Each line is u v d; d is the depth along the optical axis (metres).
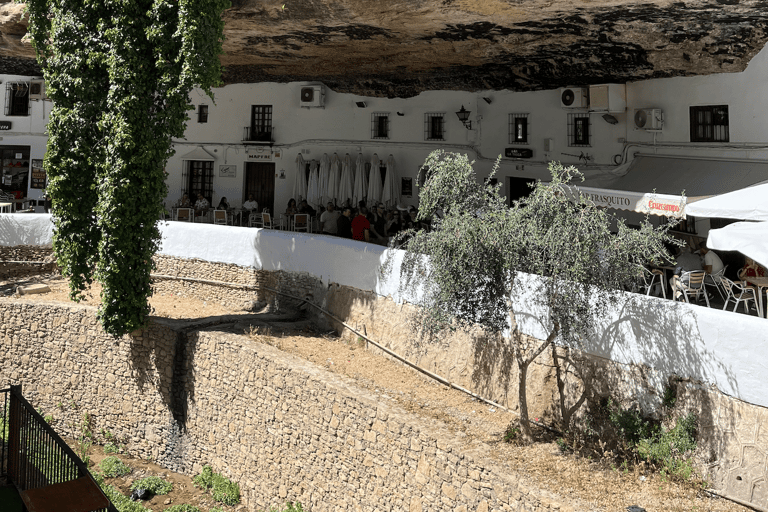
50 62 16.42
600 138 19.58
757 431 9.49
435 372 14.58
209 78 15.91
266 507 15.16
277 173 26.61
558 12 14.13
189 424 16.94
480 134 22.52
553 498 9.82
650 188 16.80
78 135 16.36
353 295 16.92
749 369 9.61
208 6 15.54
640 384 11.07
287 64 22.00
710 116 16.45
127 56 15.69
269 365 15.05
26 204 29.52
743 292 12.66
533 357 11.53
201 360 16.61
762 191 12.14
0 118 29.86
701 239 16.61
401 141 24.19
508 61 19.05
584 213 10.53
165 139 16.45
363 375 14.80
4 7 18.52
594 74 18.69
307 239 18.44
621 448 10.89
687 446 10.19
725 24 14.63
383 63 20.55
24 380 19.28
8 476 11.50
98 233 17.22
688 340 10.38
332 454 13.74
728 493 9.68
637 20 14.67
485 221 10.99
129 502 15.23
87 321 18.31
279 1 15.20
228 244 20.28
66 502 9.51
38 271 22.69
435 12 14.36
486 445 11.65
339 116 25.31
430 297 12.14
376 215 22.48
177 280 21.25
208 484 16.17
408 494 12.19
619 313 11.34
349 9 14.61
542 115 20.86
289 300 18.92
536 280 12.38
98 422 18.34
